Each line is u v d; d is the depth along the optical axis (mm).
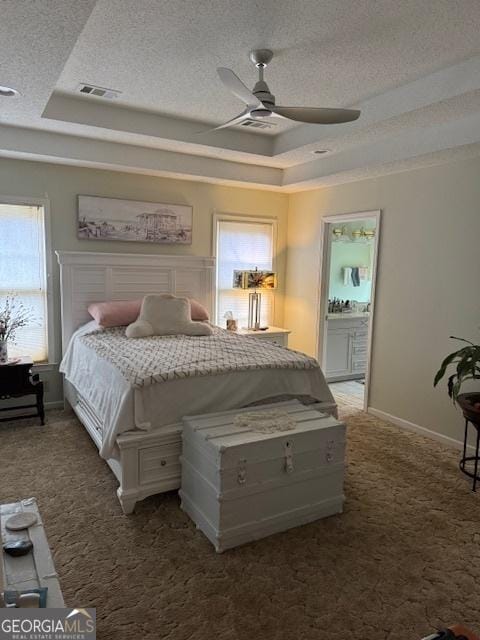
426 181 3924
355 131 3441
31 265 4258
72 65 2732
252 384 3043
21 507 1858
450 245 3752
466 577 2209
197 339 3900
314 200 5277
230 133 4156
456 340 3746
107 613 1938
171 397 2791
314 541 2461
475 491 3035
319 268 5273
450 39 2355
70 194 4328
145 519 2637
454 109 2920
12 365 3867
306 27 2252
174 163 4410
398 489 3047
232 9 2102
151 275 4695
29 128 3693
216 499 2340
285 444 2475
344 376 5926
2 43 2018
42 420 4035
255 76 2855
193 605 1993
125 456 2619
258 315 5402
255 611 1967
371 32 2295
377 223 4418
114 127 3582
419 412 4070
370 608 1998
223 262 5355
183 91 3162
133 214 4637
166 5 2066
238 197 5305
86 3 1692
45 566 1535
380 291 4410
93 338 3842
